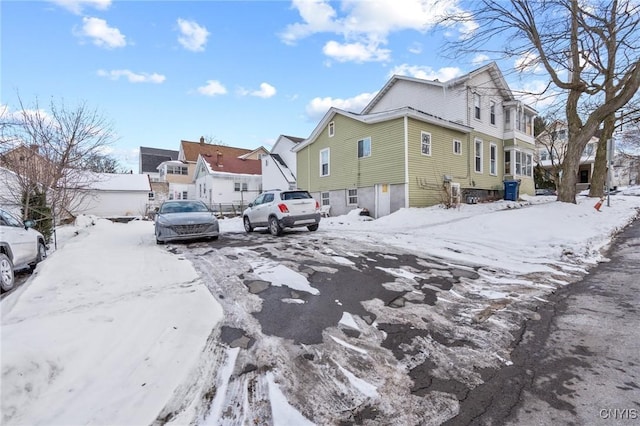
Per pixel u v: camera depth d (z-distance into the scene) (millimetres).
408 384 2676
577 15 10320
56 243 10305
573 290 4844
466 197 17203
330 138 18484
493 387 2627
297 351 3150
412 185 14578
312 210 10961
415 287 4973
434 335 3508
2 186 10945
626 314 3910
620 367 2836
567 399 2447
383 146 15328
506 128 20375
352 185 17062
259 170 34156
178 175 37344
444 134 16172
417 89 19312
